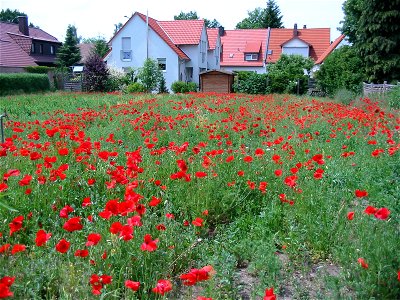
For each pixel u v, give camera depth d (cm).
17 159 588
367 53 2780
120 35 4125
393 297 328
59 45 5591
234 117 1195
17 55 3828
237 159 620
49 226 428
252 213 517
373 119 1059
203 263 380
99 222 396
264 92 3212
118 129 980
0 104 1808
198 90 3928
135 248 352
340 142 867
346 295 329
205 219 477
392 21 2673
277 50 5425
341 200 529
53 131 650
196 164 583
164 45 4066
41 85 3092
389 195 527
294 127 1034
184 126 1052
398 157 682
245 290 360
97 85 3281
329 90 2853
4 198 433
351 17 3369
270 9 7544
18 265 329
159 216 486
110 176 520
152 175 555
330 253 414
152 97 2220
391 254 345
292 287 366
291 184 497
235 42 5575
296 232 432
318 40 5450
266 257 372
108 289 316
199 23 4500
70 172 538
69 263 327
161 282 286
